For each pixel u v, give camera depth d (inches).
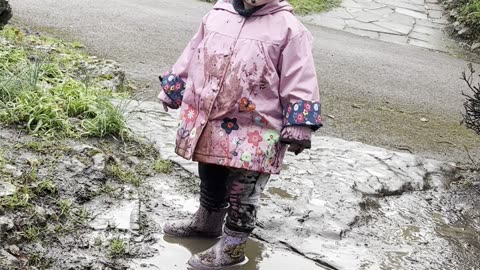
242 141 109.5
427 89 294.0
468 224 151.9
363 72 308.0
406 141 214.8
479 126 195.9
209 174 121.0
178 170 152.3
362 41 386.0
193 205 138.6
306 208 143.5
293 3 442.9
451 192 168.7
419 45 400.2
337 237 135.0
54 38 272.4
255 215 116.3
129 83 228.7
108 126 160.7
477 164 197.0
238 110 109.1
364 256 129.3
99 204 130.2
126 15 348.8
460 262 132.7
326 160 172.4
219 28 112.7
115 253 116.3
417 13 469.1
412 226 146.4
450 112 260.2
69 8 342.0
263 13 110.7
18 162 134.4
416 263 129.6
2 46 207.2
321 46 353.7
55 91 171.8
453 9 468.8
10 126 151.2
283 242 130.0
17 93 163.9
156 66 258.4
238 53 109.3
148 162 153.8
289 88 107.9
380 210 151.7
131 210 130.6
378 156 180.7
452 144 217.2
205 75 112.3
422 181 170.2
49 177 131.6
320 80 281.0
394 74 313.7
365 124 227.9
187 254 121.6
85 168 138.3
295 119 106.3
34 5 334.6
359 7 466.3
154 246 121.7
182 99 119.8
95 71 218.5
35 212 118.9
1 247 108.9
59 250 113.3
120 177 142.1
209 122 110.8
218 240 127.7
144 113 184.7
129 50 277.1
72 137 153.0
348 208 147.2
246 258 122.7
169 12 378.0
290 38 108.0
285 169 162.7
